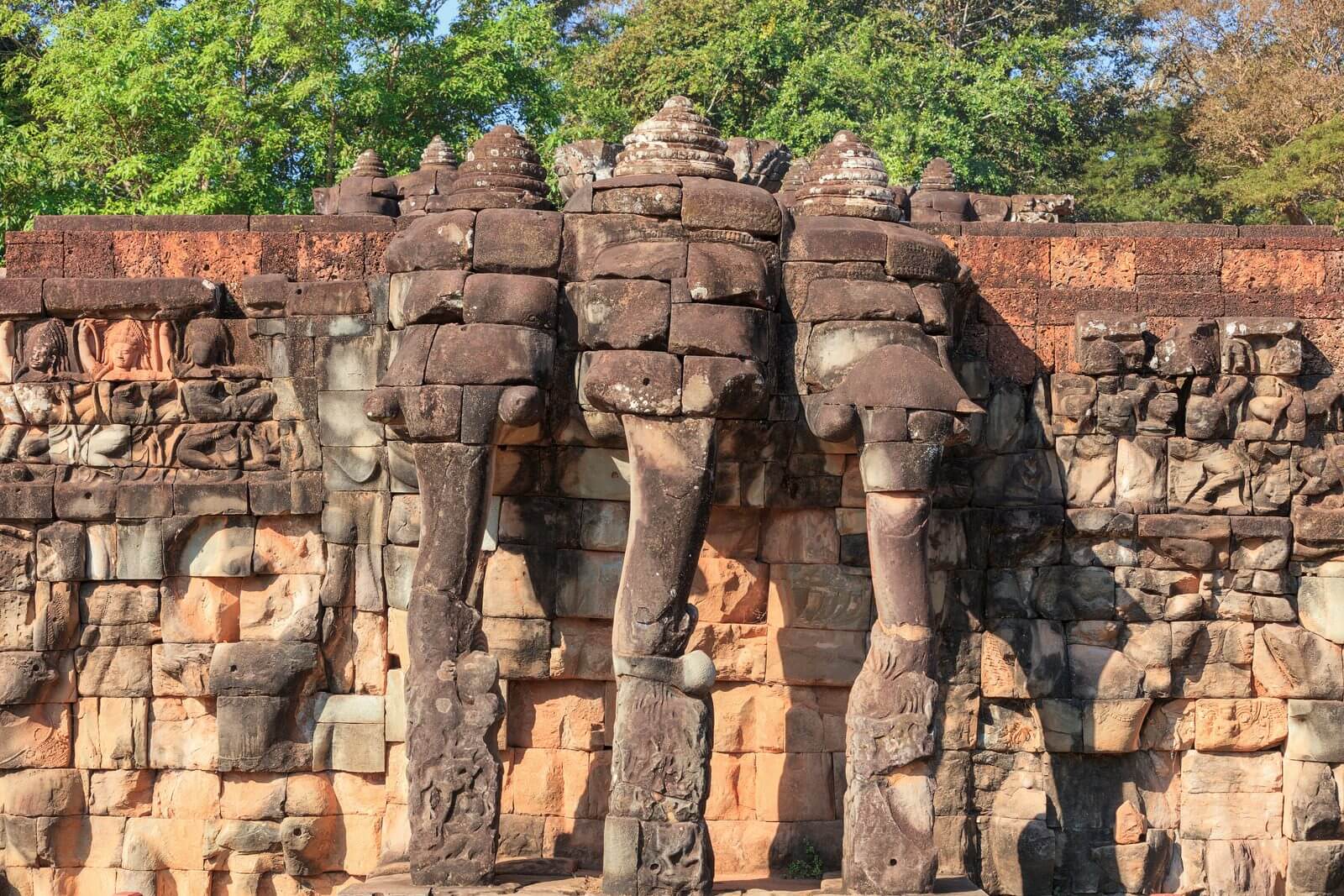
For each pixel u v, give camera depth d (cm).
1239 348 1177
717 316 1007
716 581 1152
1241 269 1220
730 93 2908
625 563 1005
